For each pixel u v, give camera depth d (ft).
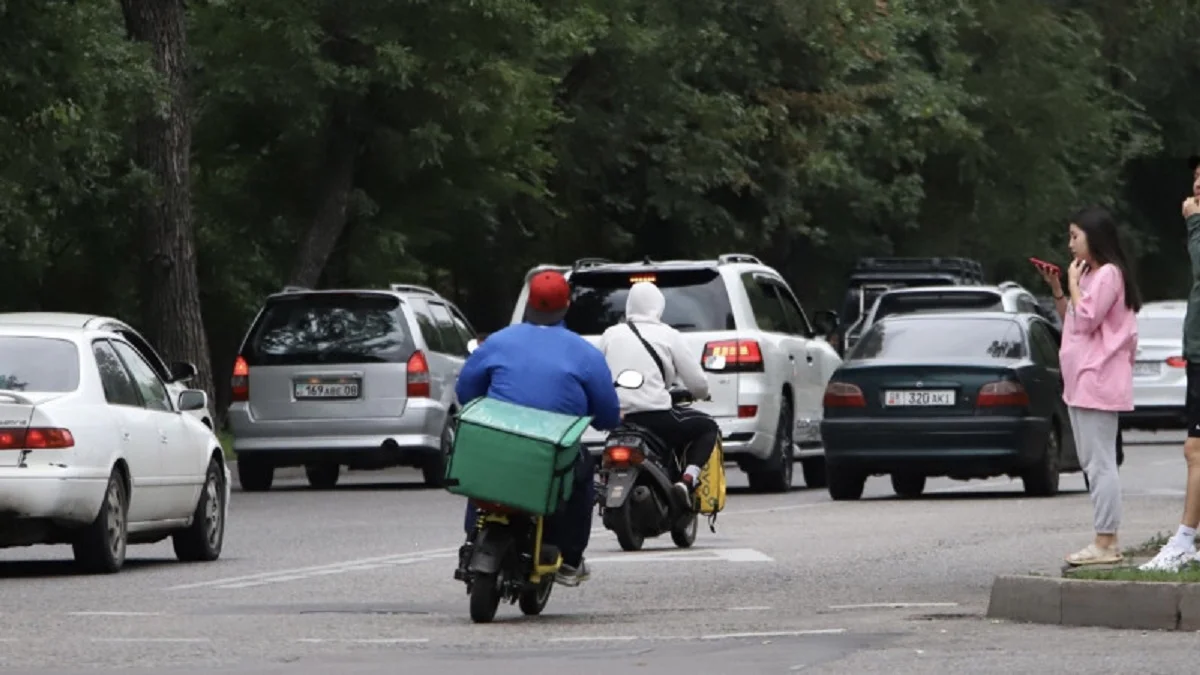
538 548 103.40
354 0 277.23
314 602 114.32
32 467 128.88
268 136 297.74
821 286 456.45
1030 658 84.02
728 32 378.94
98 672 84.23
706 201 374.02
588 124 355.77
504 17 279.49
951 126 441.68
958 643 89.92
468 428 100.78
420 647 92.58
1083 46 515.50
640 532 143.64
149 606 112.68
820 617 102.99
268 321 228.02
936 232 483.10
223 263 325.21
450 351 239.30
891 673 80.23
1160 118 552.82
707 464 148.15
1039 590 97.76
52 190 251.39
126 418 136.36
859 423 192.13
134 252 296.71
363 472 277.64
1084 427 113.80
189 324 263.29
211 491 146.72
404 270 324.60
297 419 225.97
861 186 429.79
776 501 195.52
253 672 83.92
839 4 386.93
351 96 284.41
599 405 104.94
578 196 366.43
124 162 272.10
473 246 363.15
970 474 193.67
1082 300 113.39
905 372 191.62
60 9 209.97
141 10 257.75
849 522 165.89
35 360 134.72
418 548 150.82
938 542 146.00
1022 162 503.61
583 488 105.50
